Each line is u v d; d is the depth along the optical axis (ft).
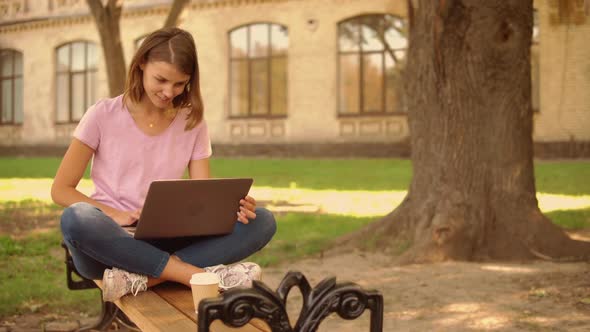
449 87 19.56
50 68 92.73
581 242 18.90
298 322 6.08
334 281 6.16
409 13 20.76
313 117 77.97
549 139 66.85
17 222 28.09
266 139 80.53
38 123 94.17
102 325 11.41
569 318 12.55
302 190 39.99
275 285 16.20
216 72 82.53
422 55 20.29
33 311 13.98
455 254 18.61
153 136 9.62
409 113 20.88
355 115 76.18
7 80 97.19
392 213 20.80
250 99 81.87
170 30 8.98
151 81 8.85
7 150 96.53
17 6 94.22
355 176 48.98
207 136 10.19
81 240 8.14
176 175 9.78
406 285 15.87
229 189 8.68
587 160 63.16
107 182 9.53
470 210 19.06
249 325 6.64
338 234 23.61
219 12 82.02
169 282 8.87
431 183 19.77
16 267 18.42
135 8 85.05
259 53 81.20
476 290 15.08
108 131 9.51
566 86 65.98
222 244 9.17
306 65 78.02
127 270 8.39
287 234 24.16
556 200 32.35
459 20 19.25
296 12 78.23
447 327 12.35
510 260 18.51
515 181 19.33
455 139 19.44
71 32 90.68
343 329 12.51
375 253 19.80
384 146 74.79
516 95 19.45
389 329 12.41
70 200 9.20
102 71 89.35
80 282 10.92
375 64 76.02
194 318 7.06
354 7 75.51
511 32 19.26
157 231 8.46
